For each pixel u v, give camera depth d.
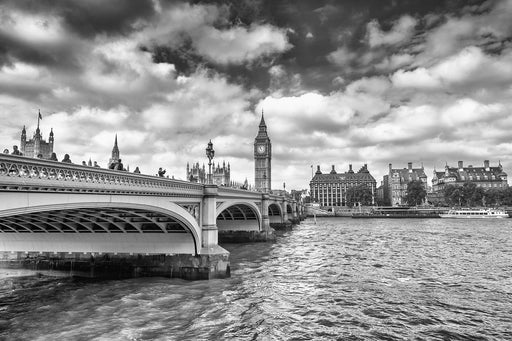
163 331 21.45
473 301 27.50
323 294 29.34
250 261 45.62
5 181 14.59
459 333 21.41
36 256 35.94
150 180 26.28
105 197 21.64
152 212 29.14
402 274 37.00
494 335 21.14
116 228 34.12
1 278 33.75
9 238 36.22
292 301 27.39
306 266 41.69
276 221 97.56
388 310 25.44
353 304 26.72
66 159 26.17
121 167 25.83
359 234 82.81
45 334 21.02
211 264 33.97
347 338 20.64
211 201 35.97
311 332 21.47
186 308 25.56
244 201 55.12
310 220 151.88
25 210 16.19
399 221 137.38
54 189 17.42
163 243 34.53
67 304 26.41
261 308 25.62
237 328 21.95
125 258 34.78
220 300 27.48
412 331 21.69
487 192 179.88
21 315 24.16
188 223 32.16
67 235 35.03
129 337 20.56
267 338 20.55
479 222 123.75
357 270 39.12
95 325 22.38
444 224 115.31
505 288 31.27
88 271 34.78
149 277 34.22
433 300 27.77
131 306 25.95
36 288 30.62
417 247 58.12
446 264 42.53
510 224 111.12
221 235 70.44
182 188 31.30
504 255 49.12
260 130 199.12
